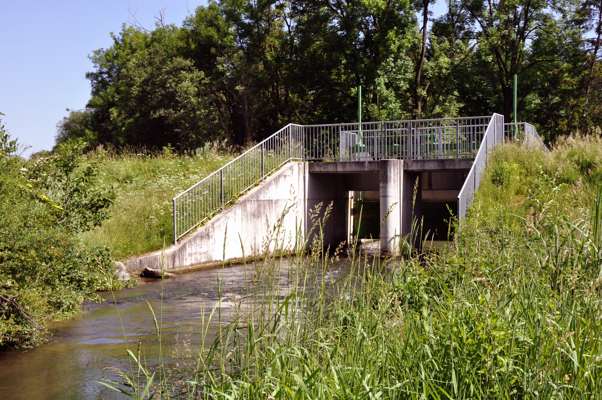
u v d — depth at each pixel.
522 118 45.06
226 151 31.34
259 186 22.27
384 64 38.56
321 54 42.00
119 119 51.38
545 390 4.12
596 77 44.34
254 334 5.14
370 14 38.84
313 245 5.64
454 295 5.61
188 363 7.83
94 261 12.37
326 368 4.78
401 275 7.45
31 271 10.32
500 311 4.92
